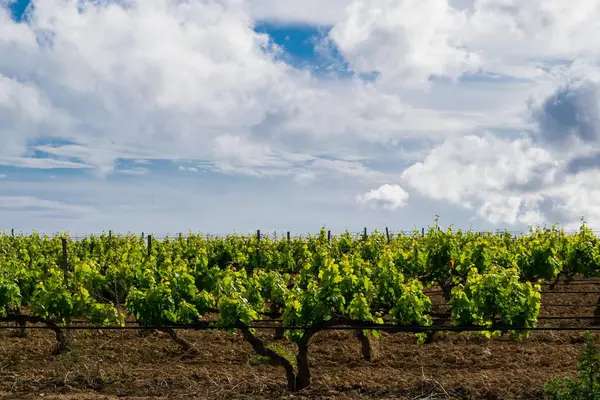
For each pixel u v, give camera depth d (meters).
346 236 22.36
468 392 9.20
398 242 18.69
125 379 10.09
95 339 12.91
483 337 12.84
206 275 14.05
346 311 9.72
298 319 9.66
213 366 10.98
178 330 13.61
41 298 11.46
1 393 9.48
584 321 14.37
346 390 9.49
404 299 10.14
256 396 9.28
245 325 9.70
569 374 9.82
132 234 24.84
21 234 25.05
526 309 9.82
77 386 9.89
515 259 15.12
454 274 14.95
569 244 16.48
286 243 21.36
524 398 8.84
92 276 13.53
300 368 9.62
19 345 12.57
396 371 10.52
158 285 10.88
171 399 9.16
